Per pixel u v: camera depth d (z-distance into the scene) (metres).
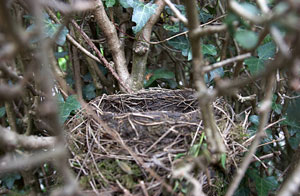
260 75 0.56
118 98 1.27
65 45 1.63
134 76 1.35
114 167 0.86
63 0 1.12
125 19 1.36
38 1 0.51
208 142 0.80
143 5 1.24
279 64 0.55
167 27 1.33
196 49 0.68
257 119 1.21
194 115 1.02
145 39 1.30
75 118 1.12
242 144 1.01
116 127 0.98
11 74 0.70
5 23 0.46
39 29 0.51
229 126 1.03
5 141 0.65
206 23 1.22
